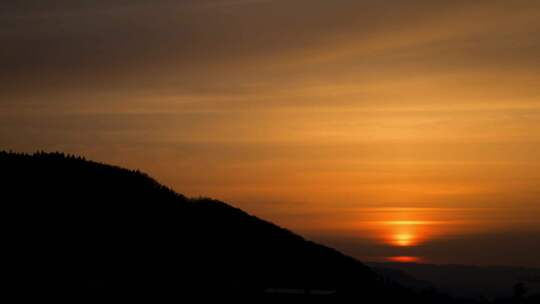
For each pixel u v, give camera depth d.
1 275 66.50
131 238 88.19
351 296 78.69
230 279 79.62
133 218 95.62
